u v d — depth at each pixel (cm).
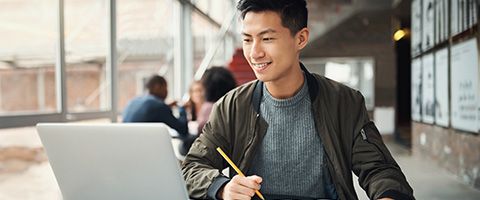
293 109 123
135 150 97
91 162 102
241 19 115
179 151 242
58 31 306
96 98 381
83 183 105
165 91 355
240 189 106
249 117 127
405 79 1056
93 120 358
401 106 1059
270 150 125
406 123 1054
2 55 276
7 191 268
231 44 804
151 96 345
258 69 114
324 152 122
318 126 122
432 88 523
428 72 538
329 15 865
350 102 124
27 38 293
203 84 284
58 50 306
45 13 303
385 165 115
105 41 388
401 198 104
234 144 128
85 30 362
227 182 111
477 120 385
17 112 271
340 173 120
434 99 516
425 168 508
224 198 109
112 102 391
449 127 466
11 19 282
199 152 126
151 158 97
